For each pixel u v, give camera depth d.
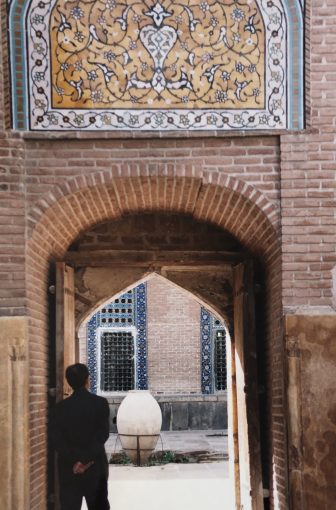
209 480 11.66
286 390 6.68
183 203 7.83
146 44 6.95
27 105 6.89
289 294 6.78
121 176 6.95
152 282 19.92
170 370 19.70
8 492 6.53
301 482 6.57
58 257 8.15
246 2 6.91
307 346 6.68
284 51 6.92
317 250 6.82
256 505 7.52
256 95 6.95
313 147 6.91
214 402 19.31
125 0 6.93
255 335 7.83
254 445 7.61
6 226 6.80
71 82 6.91
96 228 8.55
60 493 6.36
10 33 6.82
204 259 8.39
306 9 6.88
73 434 6.32
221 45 6.95
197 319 19.81
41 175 6.91
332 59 6.91
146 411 14.40
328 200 6.87
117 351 19.77
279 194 6.93
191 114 6.96
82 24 6.91
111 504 9.81
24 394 6.63
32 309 7.03
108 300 10.16
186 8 6.94
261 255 7.98
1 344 6.64
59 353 7.65
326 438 6.61
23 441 6.59
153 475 12.40
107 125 6.94
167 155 6.98
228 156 6.98
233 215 7.61
